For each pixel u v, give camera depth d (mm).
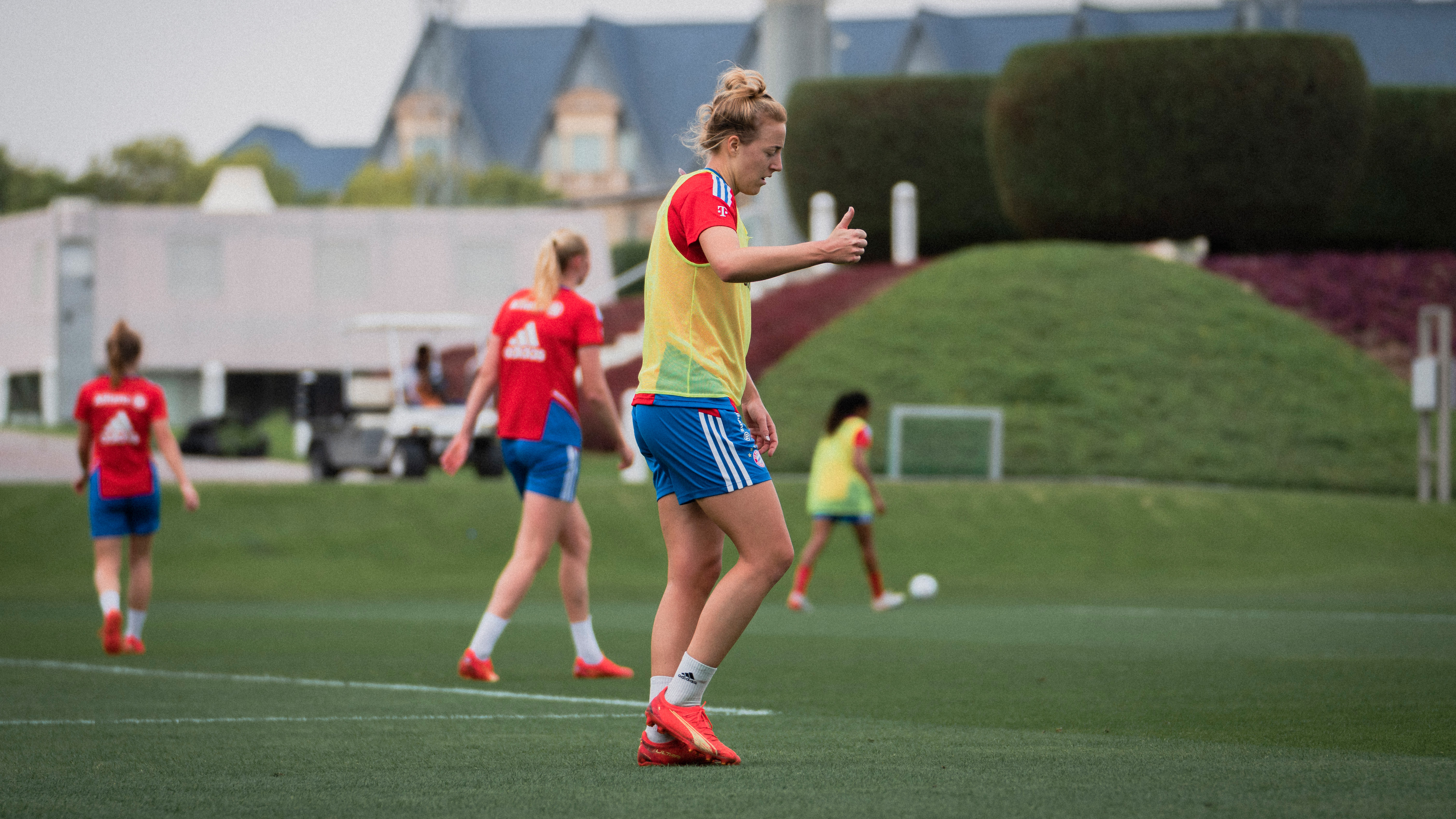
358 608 53250
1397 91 126938
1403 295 113625
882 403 95938
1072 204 117250
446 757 17969
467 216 175125
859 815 13500
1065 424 92688
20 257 176375
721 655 16844
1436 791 14859
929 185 140750
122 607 53125
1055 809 13805
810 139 140250
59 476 108125
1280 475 88562
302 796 15023
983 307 107500
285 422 169375
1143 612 48500
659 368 16828
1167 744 19016
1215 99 112938
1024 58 118062
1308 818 13258
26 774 16719
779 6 142625
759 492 16781
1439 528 74125
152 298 170875
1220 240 119812
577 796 14789
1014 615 47844
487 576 66438
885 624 44375
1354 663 31062
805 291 118375
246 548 68750
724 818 13414
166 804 14680
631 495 75125
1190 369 99625
